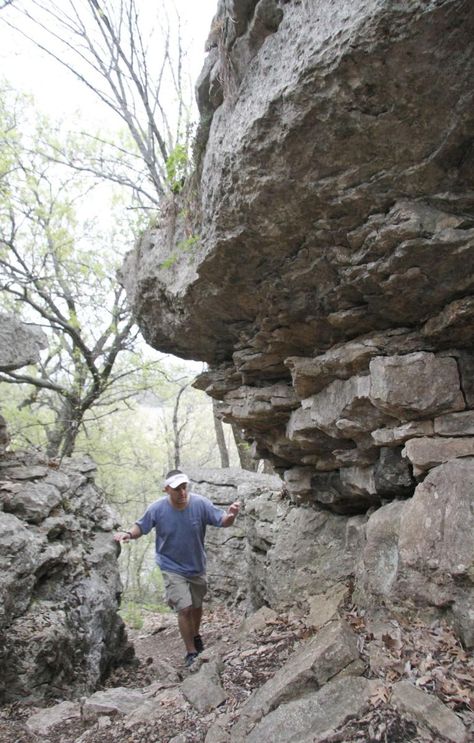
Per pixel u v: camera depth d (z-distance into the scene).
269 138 2.60
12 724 3.74
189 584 4.88
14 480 5.68
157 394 14.61
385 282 2.95
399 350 3.35
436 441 3.22
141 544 18.92
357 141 2.46
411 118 2.31
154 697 3.55
